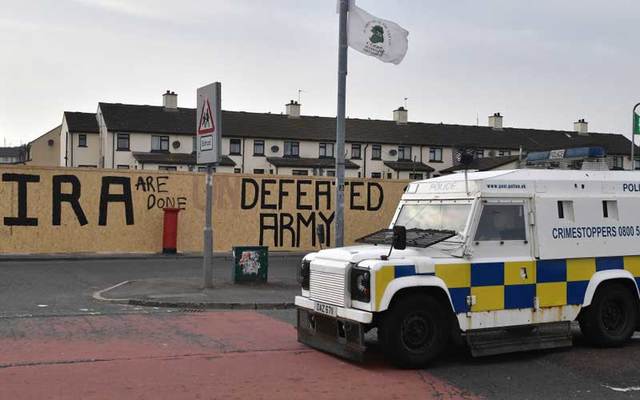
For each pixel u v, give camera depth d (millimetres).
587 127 71125
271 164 57281
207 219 14117
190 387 6781
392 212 25312
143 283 14672
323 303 8227
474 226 8109
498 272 8156
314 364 7859
